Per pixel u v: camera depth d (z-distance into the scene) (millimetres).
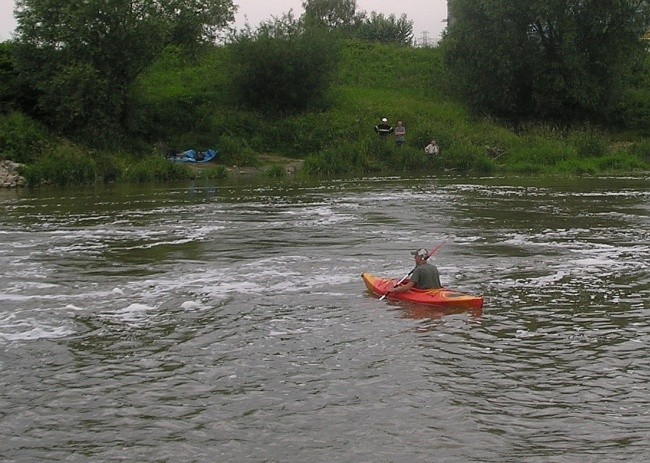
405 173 46250
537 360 10547
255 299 14055
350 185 38250
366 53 68688
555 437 8164
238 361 10625
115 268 17156
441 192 33750
